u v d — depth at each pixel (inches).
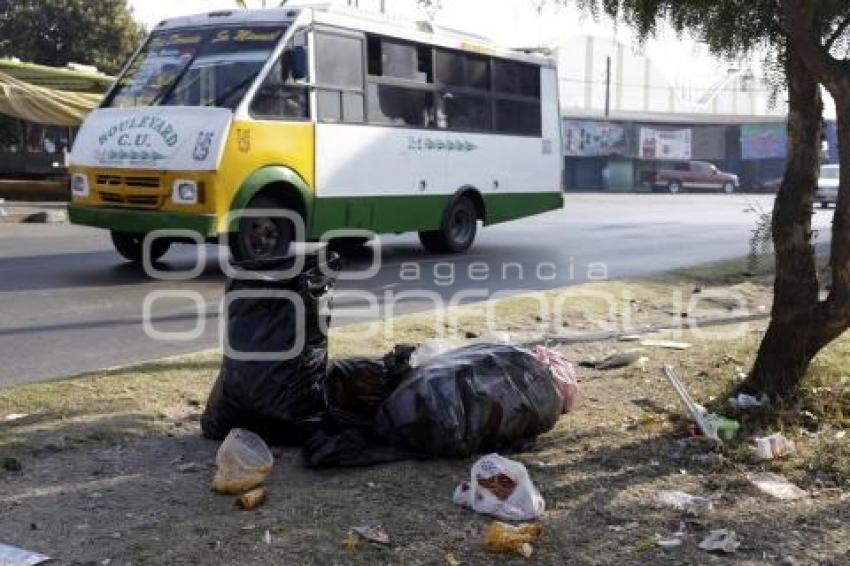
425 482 167.2
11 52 1679.4
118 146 411.5
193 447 187.2
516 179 595.2
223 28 439.5
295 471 173.3
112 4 1706.4
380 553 138.3
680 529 148.8
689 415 204.1
